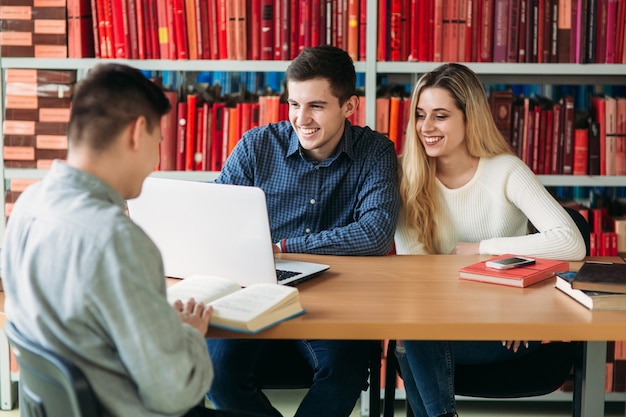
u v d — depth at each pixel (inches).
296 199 97.8
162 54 120.3
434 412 79.7
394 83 130.0
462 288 76.5
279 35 119.6
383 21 118.4
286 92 127.0
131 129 55.7
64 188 54.0
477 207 96.7
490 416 123.0
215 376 83.2
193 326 61.7
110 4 119.2
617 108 120.6
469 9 118.5
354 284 77.7
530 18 118.6
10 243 55.4
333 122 92.4
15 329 55.0
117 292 50.7
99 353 52.6
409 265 85.4
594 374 79.4
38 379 54.2
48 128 120.7
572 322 66.2
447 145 94.9
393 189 94.0
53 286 51.8
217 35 119.8
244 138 99.6
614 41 119.3
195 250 77.3
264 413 83.8
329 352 82.4
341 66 91.8
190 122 121.3
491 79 126.5
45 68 120.2
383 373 124.0
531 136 121.3
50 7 119.0
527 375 85.8
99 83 54.9
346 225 97.7
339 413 81.0
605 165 121.5
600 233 123.0
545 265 81.5
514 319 67.0
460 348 86.3
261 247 74.2
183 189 76.1
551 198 93.7
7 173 121.6
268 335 66.4
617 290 69.9
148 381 51.9
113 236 51.1
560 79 125.9
